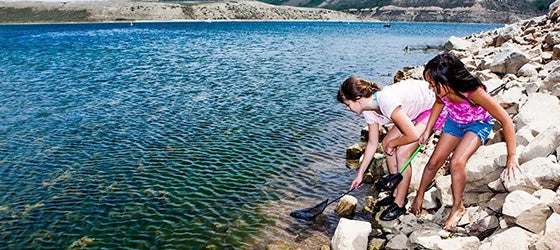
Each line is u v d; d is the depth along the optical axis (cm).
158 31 9188
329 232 695
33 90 2080
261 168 996
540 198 505
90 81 2355
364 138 1185
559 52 1223
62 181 948
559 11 1816
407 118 538
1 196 877
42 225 763
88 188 910
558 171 517
